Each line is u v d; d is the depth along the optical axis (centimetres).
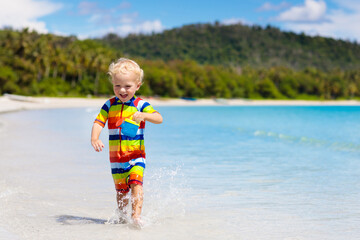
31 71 7694
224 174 652
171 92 11356
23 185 533
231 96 13588
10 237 316
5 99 5497
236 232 343
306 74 17412
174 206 438
